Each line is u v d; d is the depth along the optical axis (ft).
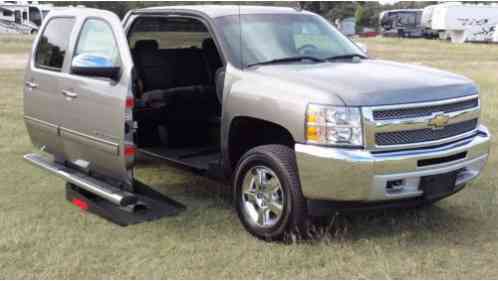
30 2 143.43
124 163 16.02
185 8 18.65
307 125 14.03
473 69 65.16
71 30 18.69
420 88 14.67
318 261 14.16
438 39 164.25
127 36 20.16
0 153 25.14
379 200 14.10
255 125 16.39
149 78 20.71
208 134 20.48
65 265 14.15
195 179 21.45
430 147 14.61
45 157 20.49
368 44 129.49
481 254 14.61
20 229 16.46
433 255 14.52
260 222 15.52
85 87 17.10
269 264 14.08
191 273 13.74
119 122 15.90
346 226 16.16
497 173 21.53
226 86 16.43
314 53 17.85
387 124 13.94
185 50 21.52
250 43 17.20
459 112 15.23
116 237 15.92
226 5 19.31
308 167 13.99
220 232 16.15
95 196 18.38
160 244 15.42
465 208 17.80
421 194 14.65
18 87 47.62
